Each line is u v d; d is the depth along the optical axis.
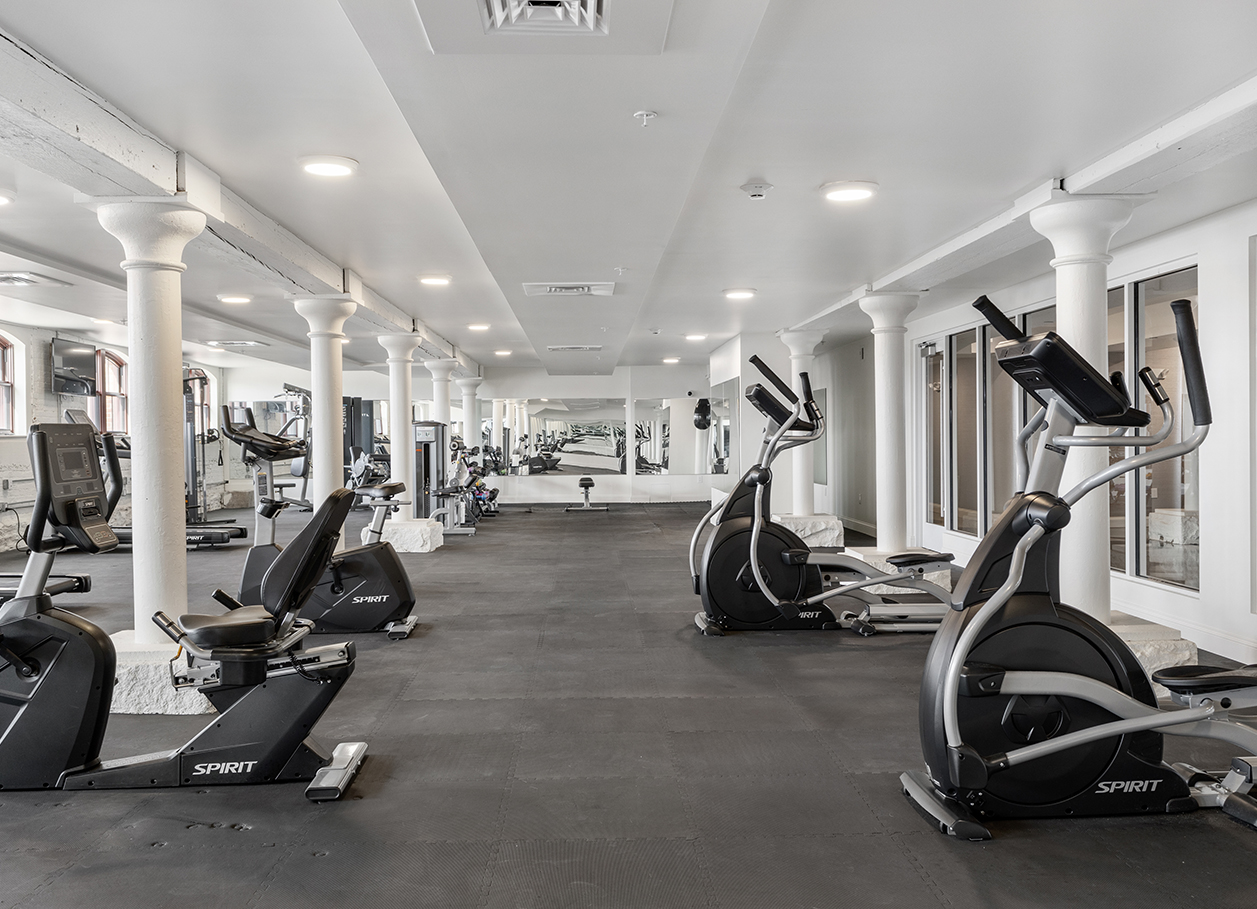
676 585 7.36
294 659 3.10
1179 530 5.38
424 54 2.56
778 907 2.25
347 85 3.06
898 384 7.23
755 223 5.11
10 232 5.42
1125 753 2.75
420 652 5.08
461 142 3.36
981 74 2.96
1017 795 2.74
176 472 4.11
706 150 3.74
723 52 2.55
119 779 3.05
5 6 2.46
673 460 16.09
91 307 8.18
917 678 4.51
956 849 2.58
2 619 3.02
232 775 3.09
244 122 3.44
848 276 6.89
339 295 6.65
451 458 12.66
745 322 9.76
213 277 6.86
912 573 5.51
